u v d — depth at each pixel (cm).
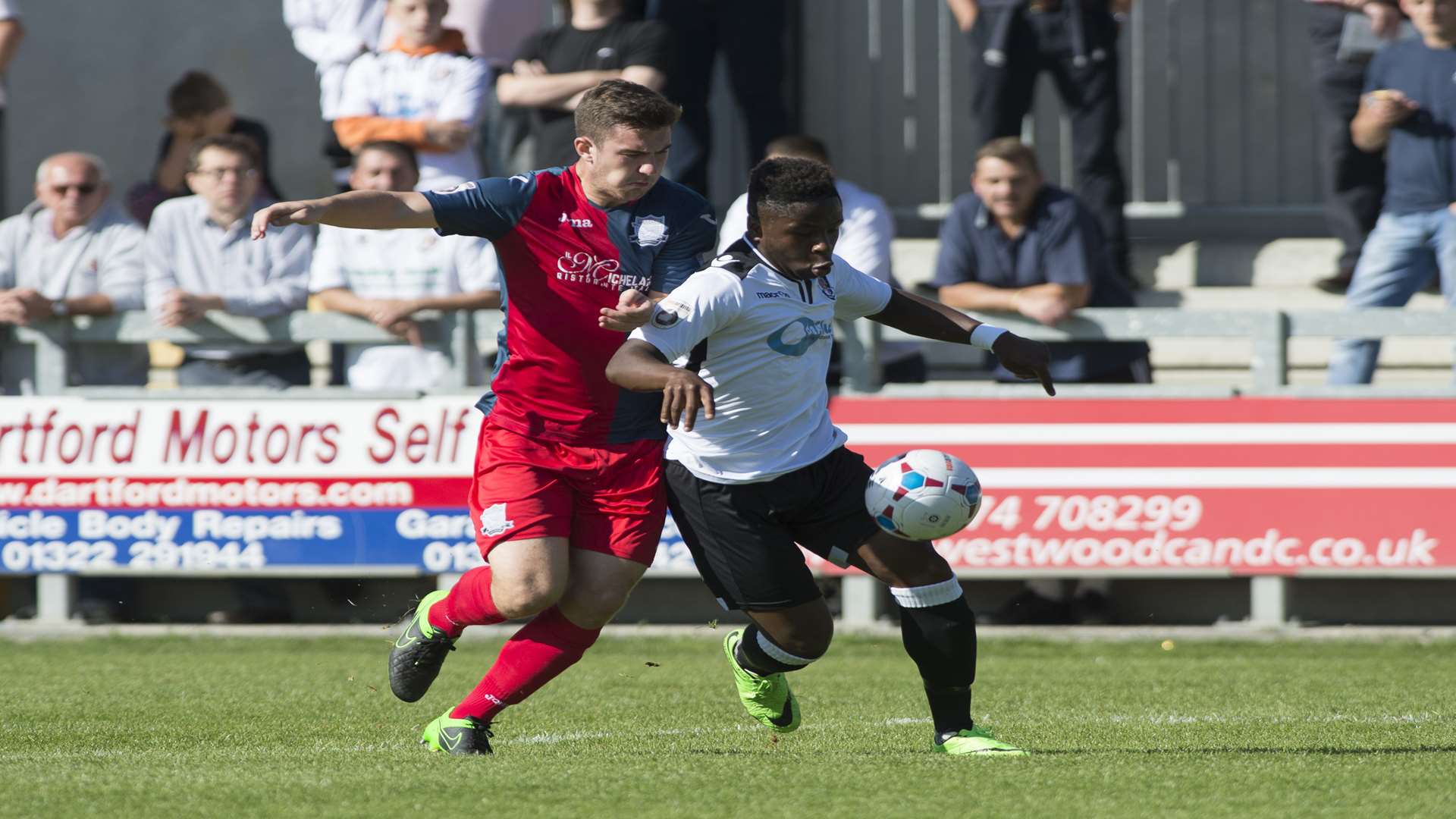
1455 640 2822
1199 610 3041
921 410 2914
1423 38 3180
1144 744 1700
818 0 4328
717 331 1498
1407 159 3192
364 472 2975
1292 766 1473
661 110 1509
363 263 3030
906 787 1345
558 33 3247
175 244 3052
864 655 2702
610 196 1537
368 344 3064
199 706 2144
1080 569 2886
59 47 4469
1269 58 4241
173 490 3014
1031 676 2447
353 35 3541
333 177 4122
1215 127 4262
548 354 1559
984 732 1582
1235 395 2875
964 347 3703
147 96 4462
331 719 2019
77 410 3044
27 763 1591
